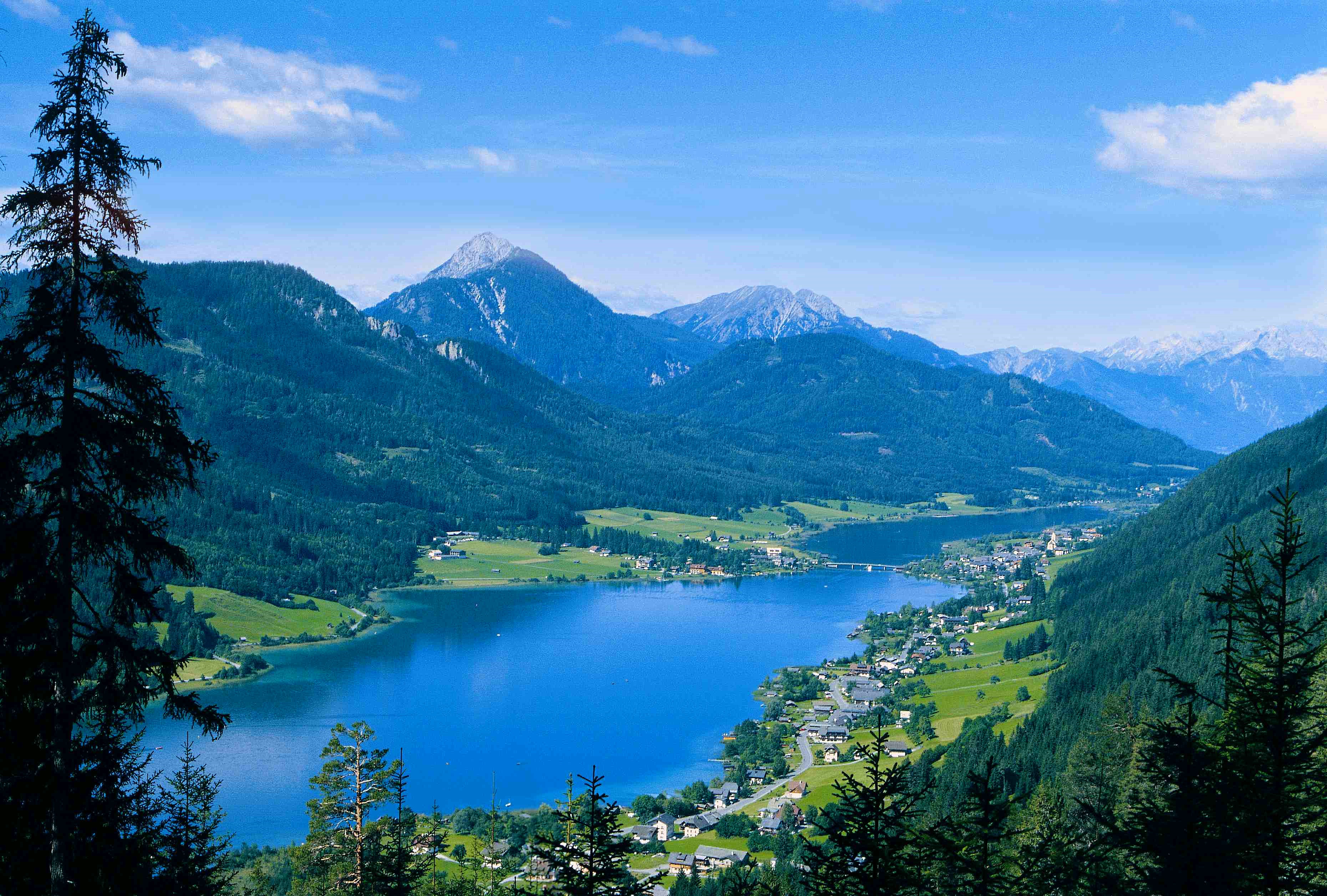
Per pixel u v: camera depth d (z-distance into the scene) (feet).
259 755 601.62
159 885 112.78
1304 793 108.78
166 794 122.72
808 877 112.78
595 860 118.93
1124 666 599.16
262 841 463.42
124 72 96.22
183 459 101.24
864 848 107.86
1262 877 102.37
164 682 103.30
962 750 504.43
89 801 104.17
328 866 226.79
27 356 95.50
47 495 97.86
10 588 95.30
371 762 234.79
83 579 103.91
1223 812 104.68
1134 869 108.78
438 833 411.34
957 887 112.37
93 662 100.73
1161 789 124.57
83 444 97.96
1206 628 590.55
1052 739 475.31
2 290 96.73
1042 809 236.63
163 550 102.47
